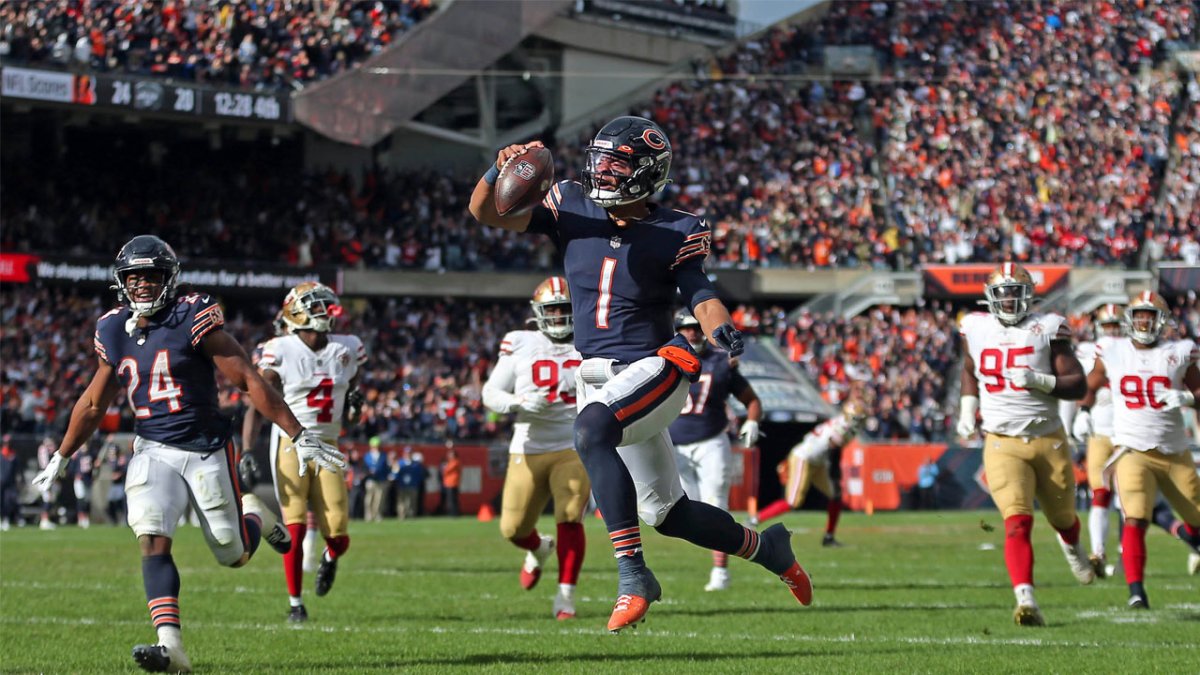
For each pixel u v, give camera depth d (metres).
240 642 10.25
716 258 47.47
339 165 46.25
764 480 44.31
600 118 50.31
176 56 40.16
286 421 8.78
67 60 38.47
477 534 28.41
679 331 16.20
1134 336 13.09
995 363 11.95
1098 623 11.60
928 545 24.41
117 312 8.99
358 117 42.66
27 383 37.34
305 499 12.49
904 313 47.84
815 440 23.77
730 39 52.56
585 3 49.84
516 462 13.14
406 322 44.12
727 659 9.12
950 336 46.25
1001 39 53.25
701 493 16.23
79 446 9.11
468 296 44.91
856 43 52.78
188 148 44.12
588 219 8.05
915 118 51.53
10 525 32.94
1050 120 51.75
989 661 8.97
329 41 43.06
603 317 7.98
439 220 46.19
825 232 48.16
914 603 13.59
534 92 49.56
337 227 44.69
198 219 43.28
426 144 47.66
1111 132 51.72
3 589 15.00
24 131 41.59
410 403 40.91
